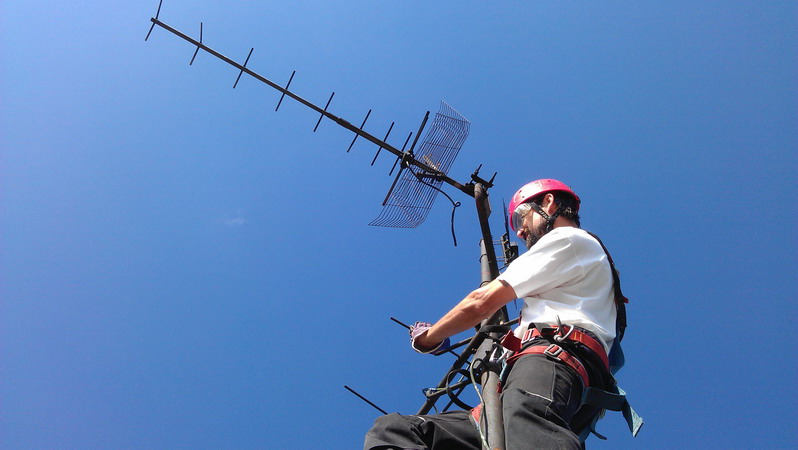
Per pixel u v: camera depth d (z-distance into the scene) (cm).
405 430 327
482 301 327
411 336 375
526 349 312
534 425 267
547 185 402
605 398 299
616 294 344
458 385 411
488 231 499
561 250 327
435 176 585
